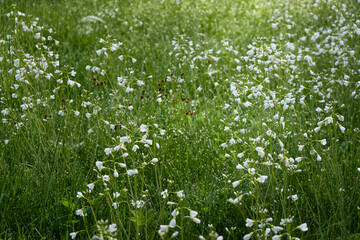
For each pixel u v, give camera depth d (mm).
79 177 3340
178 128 4266
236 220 3000
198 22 7891
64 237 2820
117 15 8188
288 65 4762
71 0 8492
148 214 2840
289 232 2301
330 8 7180
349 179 3281
